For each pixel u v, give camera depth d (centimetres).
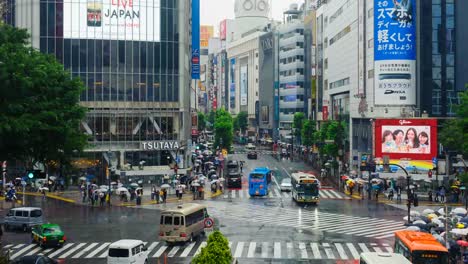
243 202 6981
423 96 9044
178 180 8075
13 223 5056
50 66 3338
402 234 3606
